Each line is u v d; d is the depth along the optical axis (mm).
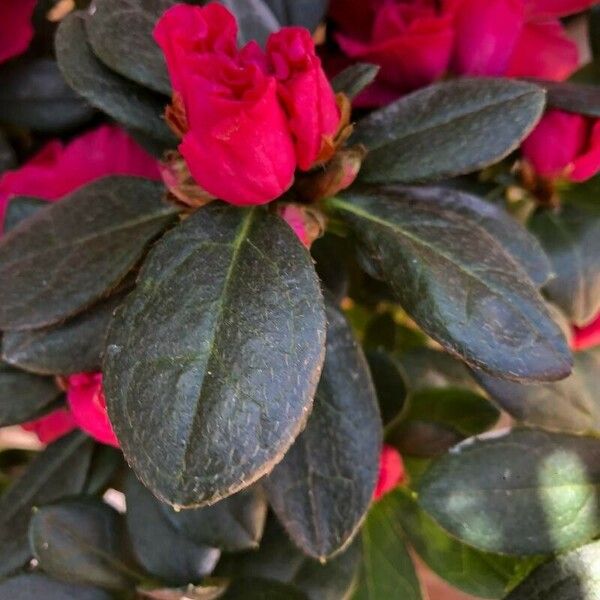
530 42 226
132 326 172
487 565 230
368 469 196
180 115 178
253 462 163
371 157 196
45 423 232
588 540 207
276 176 173
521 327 178
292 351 168
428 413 235
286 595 213
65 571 210
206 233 178
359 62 216
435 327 180
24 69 224
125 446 166
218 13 171
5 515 221
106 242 191
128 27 195
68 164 214
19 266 188
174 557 212
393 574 234
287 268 174
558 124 208
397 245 186
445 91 197
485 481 206
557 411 207
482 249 184
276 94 167
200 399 165
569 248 218
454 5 213
